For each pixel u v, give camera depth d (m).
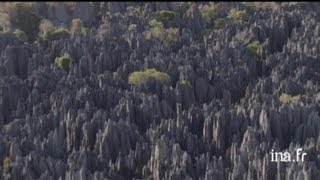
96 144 188.00
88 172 172.75
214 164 175.00
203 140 193.12
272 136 192.00
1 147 186.38
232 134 192.25
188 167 175.50
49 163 176.75
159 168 175.25
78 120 196.25
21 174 175.00
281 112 197.00
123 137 188.75
